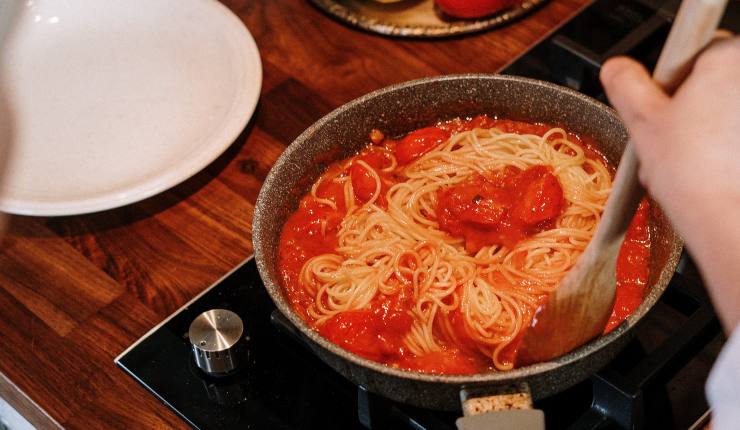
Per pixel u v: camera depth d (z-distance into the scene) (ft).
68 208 3.29
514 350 2.93
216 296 3.21
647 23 3.78
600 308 2.56
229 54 3.72
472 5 3.85
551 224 3.18
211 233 3.41
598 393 2.87
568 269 3.09
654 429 2.85
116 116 3.67
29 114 3.70
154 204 3.49
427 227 3.25
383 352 2.95
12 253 3.40
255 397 2.99
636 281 2.98
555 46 3.71
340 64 3.89
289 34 4.02
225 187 3.53
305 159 3.20
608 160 3.27
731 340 1.96
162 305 3.24
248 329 3.12
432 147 3.35
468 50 3.90
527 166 3.30
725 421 1.99
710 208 1.94
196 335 3.00
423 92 3.28
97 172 3.50
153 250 3.37
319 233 3.22
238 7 4.15
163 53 3.85
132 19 3.96
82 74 3.83
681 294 3.05
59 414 3.02
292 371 3.04
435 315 3.03
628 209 2.37
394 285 3.09
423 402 2.69
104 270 3.34
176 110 3.66
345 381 3.01
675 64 2.03
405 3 4.06
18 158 3.54
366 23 3.97
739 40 1.98
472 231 3.12
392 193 3.30
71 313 3.24
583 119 3.25
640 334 3.02
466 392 2.57
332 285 3.11
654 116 2.01
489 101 3.33
